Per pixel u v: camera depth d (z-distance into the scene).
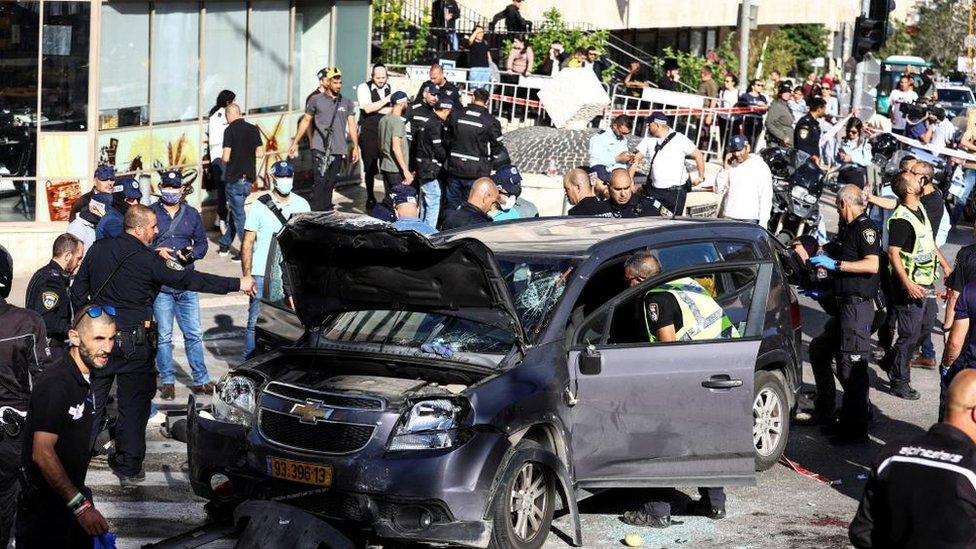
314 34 19.84
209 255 16.59
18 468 7.05
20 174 15.55
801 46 45.56
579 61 25.19
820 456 9.81
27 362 7.15
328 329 8.12
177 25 17.05
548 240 8.31
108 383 8.68
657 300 8.22
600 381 7.73
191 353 10.92
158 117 16.86
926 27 54.62
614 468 7.84
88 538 6.16
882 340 12.26
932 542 4.85
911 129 24.03
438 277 7.43
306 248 7.70
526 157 18.95
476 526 6.98
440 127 16.08
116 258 8.62
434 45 27.56
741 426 8.17
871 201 13.87
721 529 8.14
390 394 7.22
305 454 7.16
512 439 7.34
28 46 15.35
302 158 19.95
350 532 7.28
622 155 16.33
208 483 7.65
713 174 21.89
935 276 11.30
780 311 9.26
